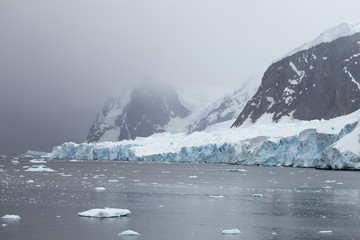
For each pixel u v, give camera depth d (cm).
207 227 4044
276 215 4703
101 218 4400
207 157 19900
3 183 7931
